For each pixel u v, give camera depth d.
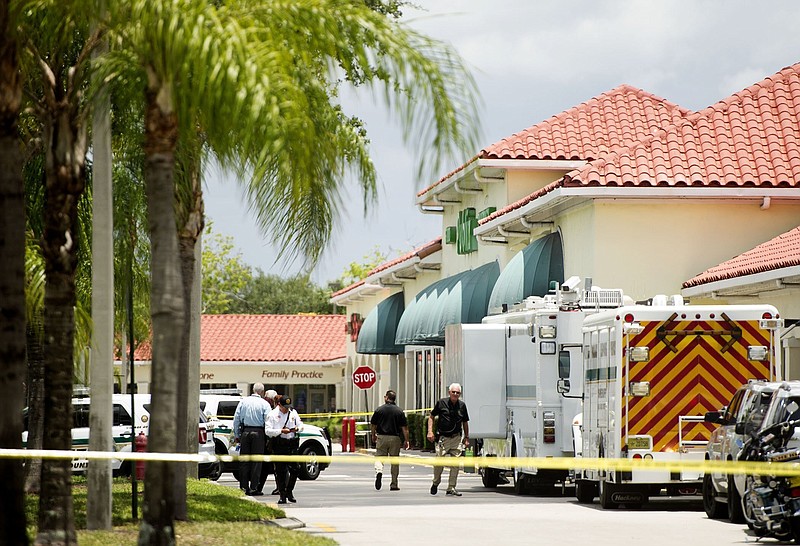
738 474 45.97
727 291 74.00
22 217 31.22
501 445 70.38
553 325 63.81
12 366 30.92
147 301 57.28
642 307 53.50
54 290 35.88
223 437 82.38
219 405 87.25
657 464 40.31
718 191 79.38
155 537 29.11
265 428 61.28
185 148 43.09
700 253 81.06
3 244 30.91
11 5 30.05
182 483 45.81
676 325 53.50
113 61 29.77
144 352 90.50
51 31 32.09
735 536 43.94
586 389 58.84
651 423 53.31
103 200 39.50
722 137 84.06
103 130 39.00
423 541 42.50
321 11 27.38
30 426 59.03
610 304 64.12
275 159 26.50
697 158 81.94
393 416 71.69
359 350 141.12
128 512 47.12
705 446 53.38
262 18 27.31
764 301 72.38
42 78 35.59
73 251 36.19
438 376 121.12
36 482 58.72
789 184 80.06
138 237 48.75
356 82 29.64
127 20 27.08
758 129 84.88
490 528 47.22
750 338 53.75
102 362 40.03
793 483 40.25
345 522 49.91
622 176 79.50
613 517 51.84
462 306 100.25
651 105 101.94
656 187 79.00
